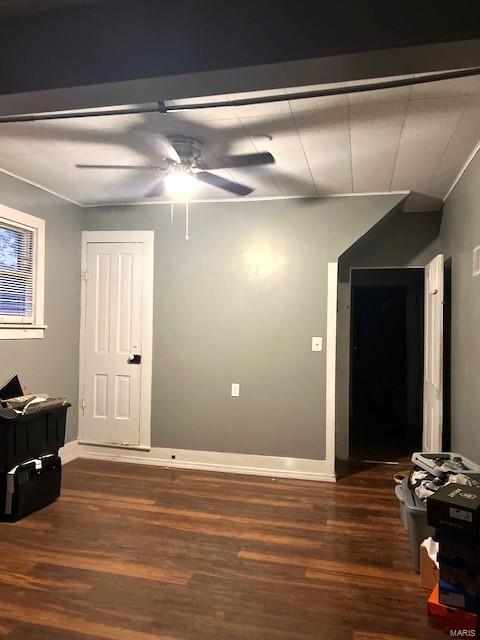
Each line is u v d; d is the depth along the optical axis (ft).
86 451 14.46
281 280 13.25
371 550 8.62
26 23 5.86
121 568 7.85
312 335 13.05
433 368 12.52
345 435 14.93
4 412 9.62
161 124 8.35
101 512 10.21
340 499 11.27
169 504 10.75
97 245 14.42
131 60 5.52
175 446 13.83
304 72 5.32
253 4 5.21
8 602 6.84
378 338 21.17
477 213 9.37
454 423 11.43
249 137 8.85
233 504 10.82
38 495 10.25
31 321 12.31
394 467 14.11
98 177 11.60
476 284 9.39
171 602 6.90
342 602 6.96
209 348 13.69
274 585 7.40
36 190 12.35
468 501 6.41
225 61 5.25
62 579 7.48
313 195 12.93
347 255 14.34
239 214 13.55
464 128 8.36
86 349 14.43
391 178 11.30
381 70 5.25
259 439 13.29
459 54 4.91
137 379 14.14
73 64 5.70
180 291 13.91
